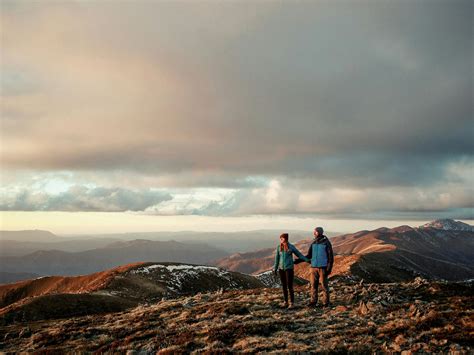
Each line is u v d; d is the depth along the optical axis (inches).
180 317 674.2
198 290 3934.5
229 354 417.4
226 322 582.6
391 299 657.6
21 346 603.5
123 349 486.3
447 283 759.7
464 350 369.1
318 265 644.1
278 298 775.7
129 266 4291.3
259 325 536.4
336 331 487.2
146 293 3314.5
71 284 4320.9
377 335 454.6
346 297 706.2
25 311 1657.2
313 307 645.3
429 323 475.8
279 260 671.1
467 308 543.8
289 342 448.8
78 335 614.2
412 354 370.9
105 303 2011.6
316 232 665.0
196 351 439.5
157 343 494.9
